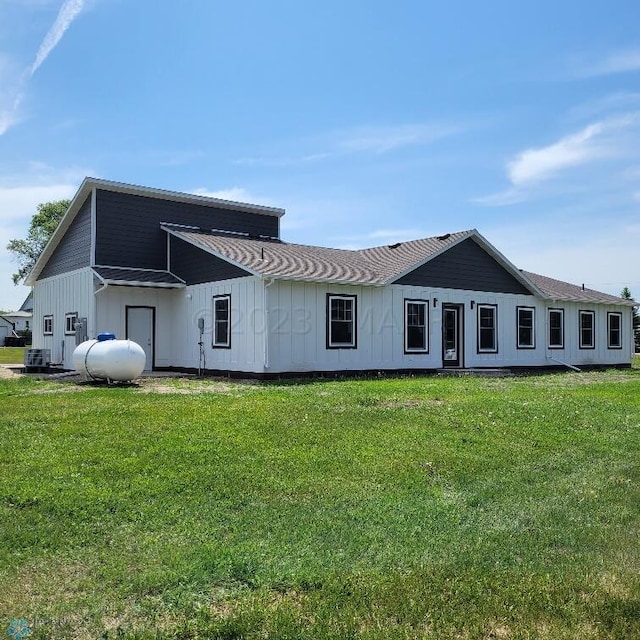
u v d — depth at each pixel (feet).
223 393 44.29
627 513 19.79
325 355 61.26
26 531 16.52
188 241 68.74
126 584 13.61
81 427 29.25
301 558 15.28
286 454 25.11
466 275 74.54
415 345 69.05
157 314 70.69
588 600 13.34
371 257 76.38
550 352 83.97
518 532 17.79
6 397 42.34
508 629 12.17
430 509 19.56
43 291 83.15
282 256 65.62
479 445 28.25
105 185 69.56
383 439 28.32
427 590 13.61
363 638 11.57
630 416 37.04
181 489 20.35
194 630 11.74
